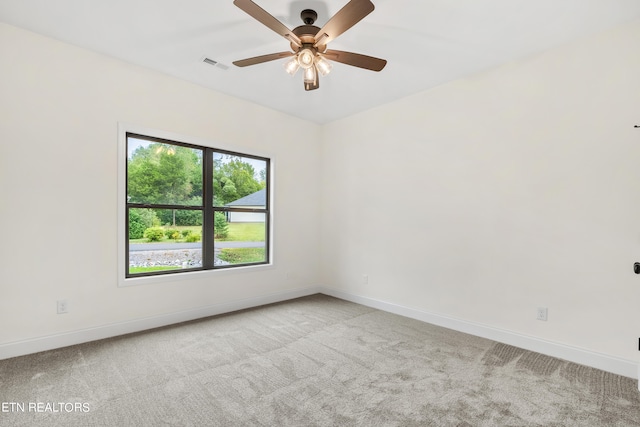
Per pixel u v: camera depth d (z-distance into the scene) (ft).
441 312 11.00
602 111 7.89
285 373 7.46
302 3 7.04
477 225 10.16
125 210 9.86
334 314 12.14
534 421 5.79
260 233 13.76
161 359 8.11
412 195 11.99
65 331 8.77
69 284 8.82
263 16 5.91
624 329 7.56
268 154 13.64
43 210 8.42
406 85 11.22
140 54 9.39
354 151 14.21
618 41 7.68
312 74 7.52
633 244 7.47
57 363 7.77
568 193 8.38
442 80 10.81
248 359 8.18
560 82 8.54
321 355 8.47
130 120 9.89
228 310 12.32
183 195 11.43
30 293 8.25
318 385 6.95
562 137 8.48
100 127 9.33
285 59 9.59
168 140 10.89
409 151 12.12
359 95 12.15
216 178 12.35
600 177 7.90
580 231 8.19
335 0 6.91
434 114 11.35
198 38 8.54
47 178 8.48
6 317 7.94
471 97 10.36
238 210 13.00
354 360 8.20
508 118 9.49
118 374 7.30
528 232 9.07
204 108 11.60
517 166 9.29
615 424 5.74
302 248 15.01
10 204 7.97
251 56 9.48
